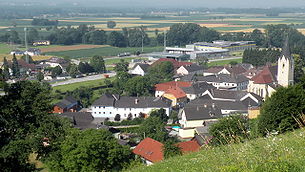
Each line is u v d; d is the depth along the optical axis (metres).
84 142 57.59
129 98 145.00
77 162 56.53
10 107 56.81
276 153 30.92
